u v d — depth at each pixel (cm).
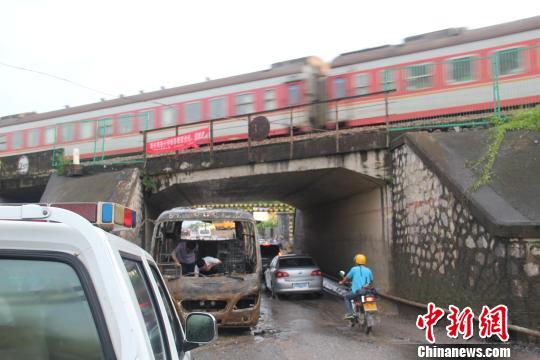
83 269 156
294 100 1738
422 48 1580
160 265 934
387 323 1024
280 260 1552
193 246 1021
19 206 164
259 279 950
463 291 895
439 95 1520
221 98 1858
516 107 1409
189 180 1548
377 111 1611
